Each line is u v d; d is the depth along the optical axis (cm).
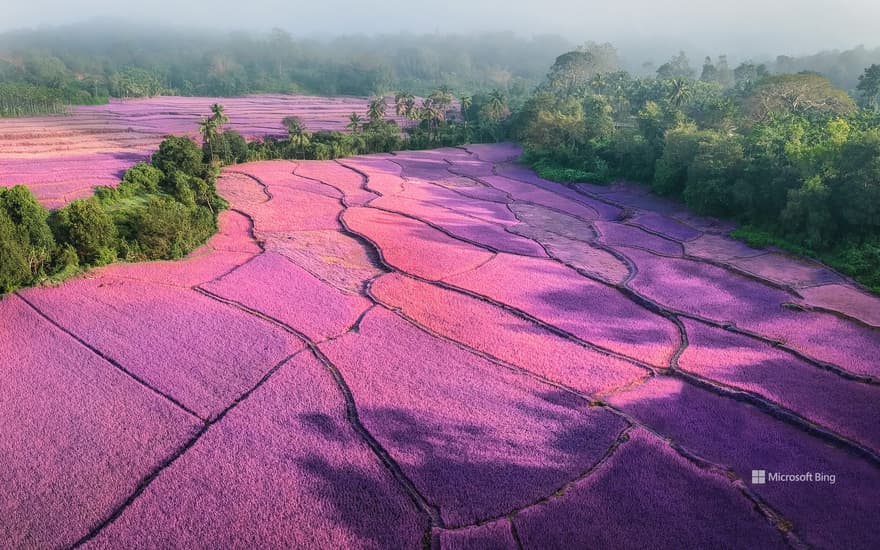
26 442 2458
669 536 2011
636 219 6425
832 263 4744
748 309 3919
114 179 7112
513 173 9212
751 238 5397
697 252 5181
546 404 2792
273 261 4581
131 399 2769
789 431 2639
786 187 5444
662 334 3584
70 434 2517
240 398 2812
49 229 4088
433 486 2259
